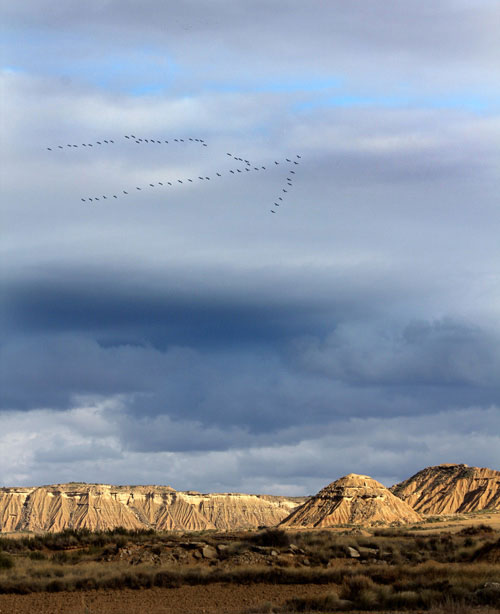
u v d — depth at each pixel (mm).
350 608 42312
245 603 46000
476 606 41312
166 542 76562
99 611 43250
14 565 66312
